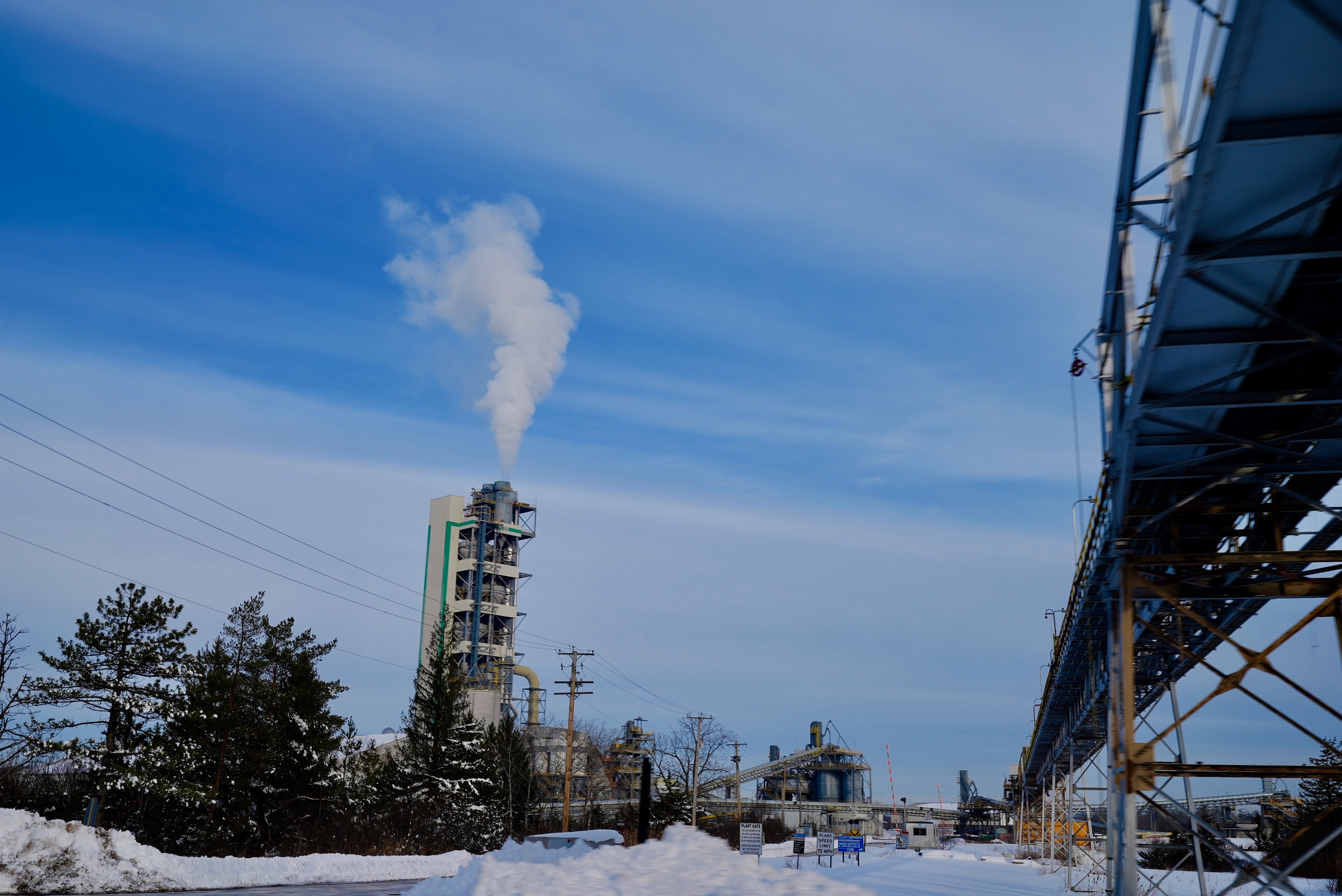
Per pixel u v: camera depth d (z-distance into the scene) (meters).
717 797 116.50
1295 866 17.34
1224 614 23.42
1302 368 14.95
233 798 43.44
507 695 104.69
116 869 26.75
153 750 36.69
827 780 140.25
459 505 112.06
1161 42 11.87
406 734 72.81
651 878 10.91
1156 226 12.63
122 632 35.94
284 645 49.28
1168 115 11.68
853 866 54.09
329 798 49.31
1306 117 9.80
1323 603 18.66
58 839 26.50
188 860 29.30
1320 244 11.34
